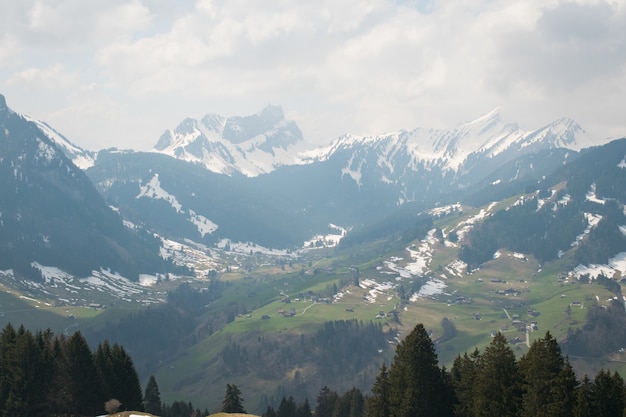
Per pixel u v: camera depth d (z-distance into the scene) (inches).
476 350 5565.9
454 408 5334.6
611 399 4645.7
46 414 5654.5
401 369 5334.6
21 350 5536.4
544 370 4564.5
